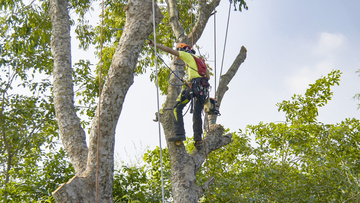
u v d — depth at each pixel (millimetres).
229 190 9344
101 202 4957
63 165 8711
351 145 10336
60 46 6734
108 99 5070
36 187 8234
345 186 9703
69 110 6145
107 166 5070
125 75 5125
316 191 9898
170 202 9188
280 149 10977
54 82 6445
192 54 6348
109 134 5109
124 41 5219
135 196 8680
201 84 6234
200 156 7027
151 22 5301
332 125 10680
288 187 9828
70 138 5867
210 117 7855
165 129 6914
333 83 11000
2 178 13469
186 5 12672
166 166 9602
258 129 11008
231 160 10688
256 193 9508
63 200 4750
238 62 8945
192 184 6578
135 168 9047
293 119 11438
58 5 7047
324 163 9883
